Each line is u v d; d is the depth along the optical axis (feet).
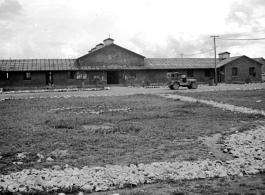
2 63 155.43
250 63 178.70
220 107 65.36
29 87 148.66
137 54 168.25
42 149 31.55
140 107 67.10
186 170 23.57
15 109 66.08
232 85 153.48
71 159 28.09
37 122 47.52
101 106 70.33
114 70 163.73
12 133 39.22
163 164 25.44
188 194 19.12
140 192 19.51
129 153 29.78
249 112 57.21
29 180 21.49
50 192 19.65
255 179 21.76
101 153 29.81
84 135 38.06
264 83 169.58
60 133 39.01
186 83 126.82
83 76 160.76
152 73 171.01
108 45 164.04
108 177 22.04
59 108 67.77
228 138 35.19
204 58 193.67
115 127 42.78
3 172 24.21
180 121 48.34
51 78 157.48
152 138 36.04
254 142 32.96
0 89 139.03
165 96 94.53
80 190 19.97
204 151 30.30
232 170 23.39
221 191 19.53
